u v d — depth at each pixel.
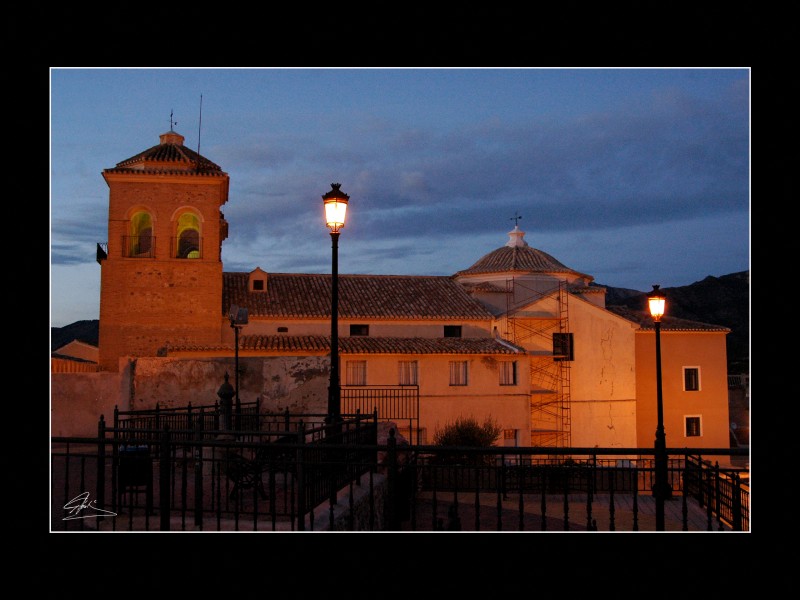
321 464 8.33
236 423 14.74
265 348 32.03
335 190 13.67
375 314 38.38
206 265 36.66
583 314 40.75
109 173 36.12
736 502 10.12
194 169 37.44
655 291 20.50
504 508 16.56
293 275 41.72
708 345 42.09
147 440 8.24
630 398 40.06
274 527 8.12
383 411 33.94
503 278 44.31
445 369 35.03
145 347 35.78
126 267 36.06
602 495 20.08
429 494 18.50
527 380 35.97
